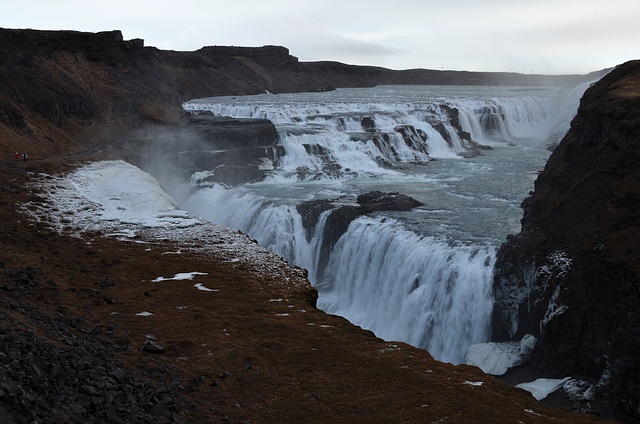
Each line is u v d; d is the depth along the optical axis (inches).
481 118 4955.7
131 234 1748.3
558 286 1581.0
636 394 1285.7
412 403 732.7
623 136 1777.8
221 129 3565.5
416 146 3998.5
